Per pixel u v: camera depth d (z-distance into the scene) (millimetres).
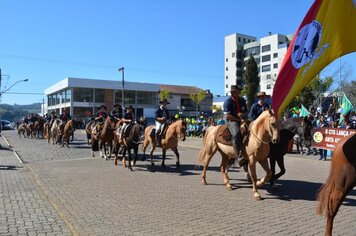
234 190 10672
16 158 19031
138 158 18969
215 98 97938
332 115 23281
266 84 107125
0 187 11023
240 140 9859
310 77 6633
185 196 9883
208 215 7996
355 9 6375
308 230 6949
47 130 31250
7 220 7520
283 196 9859
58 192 10344
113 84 75750
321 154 18062
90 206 8766
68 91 75562
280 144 10477
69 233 6719
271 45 109625
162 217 7836
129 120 15094
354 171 5828
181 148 25469
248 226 7191
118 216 7902
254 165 9586
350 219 7668
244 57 119125
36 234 6645
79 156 20203
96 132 19016
